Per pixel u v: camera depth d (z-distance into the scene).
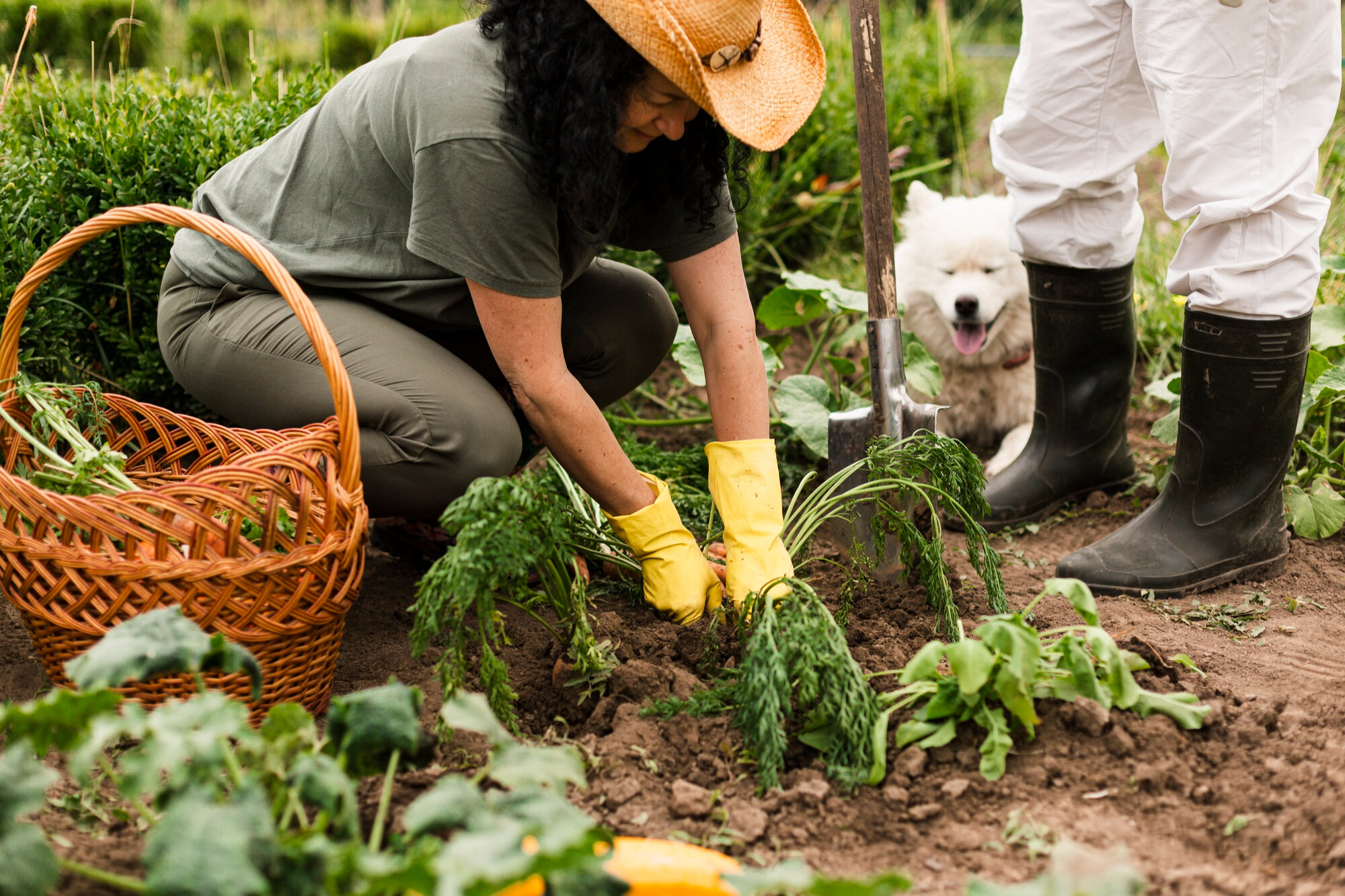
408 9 4.81
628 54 1.61
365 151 1.98
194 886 1.06
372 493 2.10
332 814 1.28
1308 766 1.65
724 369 2.17
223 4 6.50
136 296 2.80
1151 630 2.20
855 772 1.66
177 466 2.09
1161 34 2.12
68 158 2.75
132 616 1.66
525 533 1.70
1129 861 1.47
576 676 1.95
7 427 2.00
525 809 1.19
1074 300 2.68
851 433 2.38
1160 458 3.21
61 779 1.64
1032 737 1.71
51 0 5.40
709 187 1.98
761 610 1.91
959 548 2.70
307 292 2.16
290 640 1.75
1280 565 2.47
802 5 1.85
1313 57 2.06
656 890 1.32
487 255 1.82
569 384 1.96
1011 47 8.93
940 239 3.59
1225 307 2.20
